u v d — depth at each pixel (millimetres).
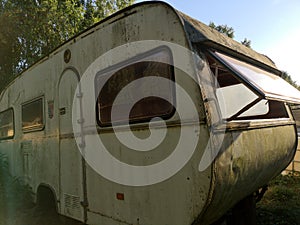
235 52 2359
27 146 3975
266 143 2453
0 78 10680
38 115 3641
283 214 3828
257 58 2844
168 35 1968
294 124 3463
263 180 2654
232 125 1940
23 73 4145
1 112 5133
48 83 3393
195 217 1720
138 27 2189
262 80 2291
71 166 2881
